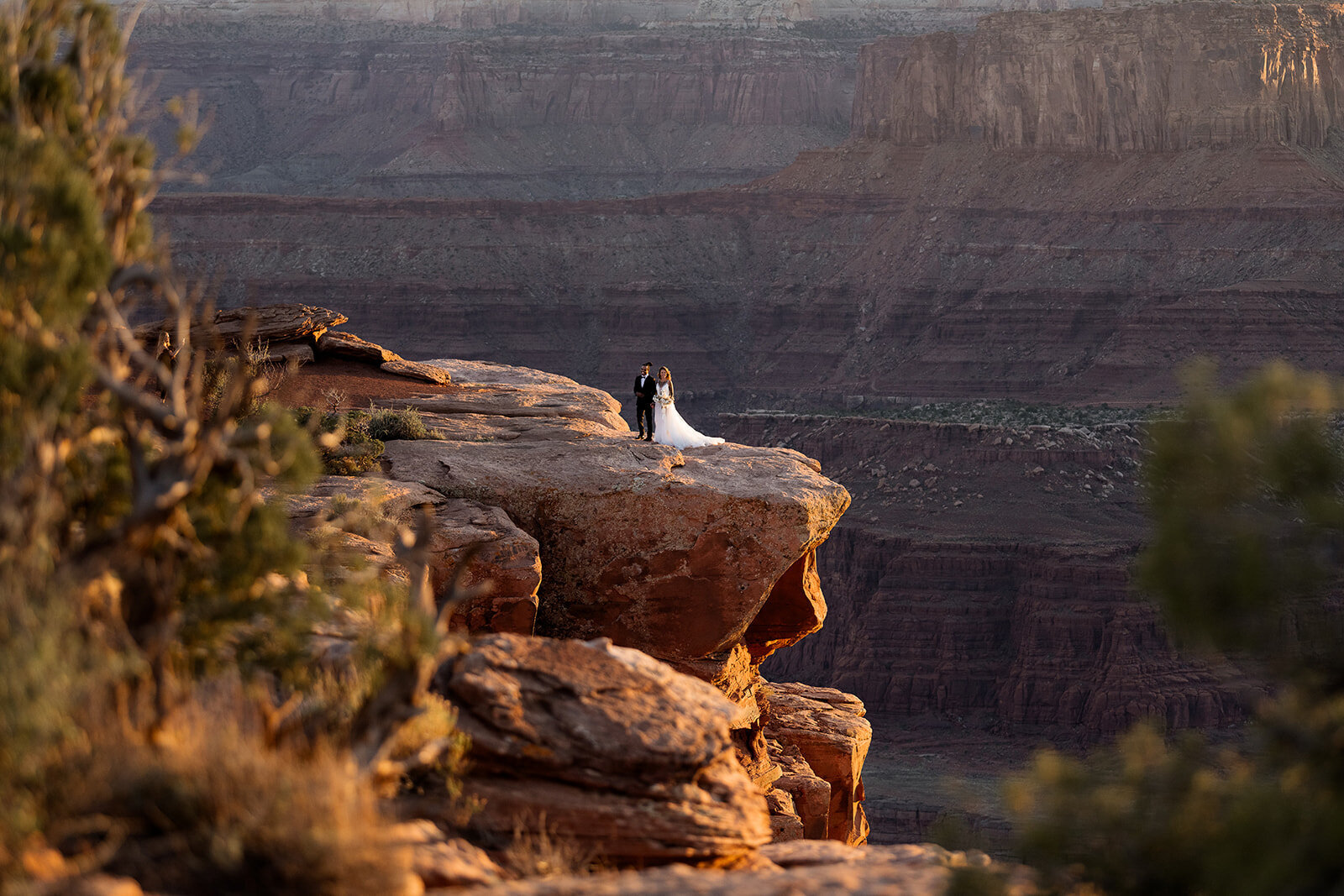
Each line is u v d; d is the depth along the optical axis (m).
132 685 29.36
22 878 23.00
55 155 28.62
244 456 30.55
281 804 25.30
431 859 28.42
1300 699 23.08
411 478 70.50
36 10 31.25
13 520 26.88
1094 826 24.62
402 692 30.61
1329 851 21.25
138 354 30.00
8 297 27.42
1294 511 22.92
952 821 26.73
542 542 71.69
